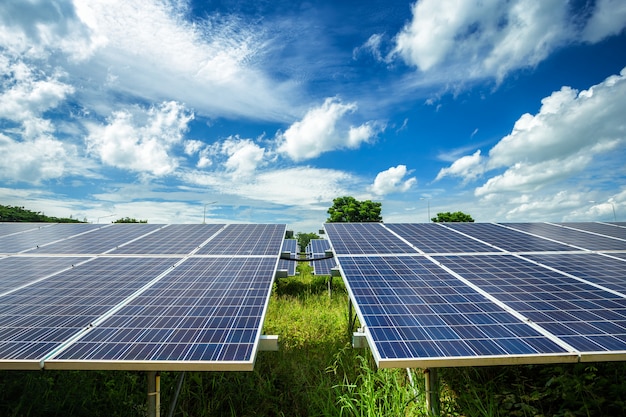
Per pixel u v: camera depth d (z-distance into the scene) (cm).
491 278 271
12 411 230
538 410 230
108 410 243
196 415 249
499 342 177
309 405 237
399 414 212
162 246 399
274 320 417
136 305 222
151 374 169
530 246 376
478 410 221
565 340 179
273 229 503
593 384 240
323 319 415
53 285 262
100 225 532
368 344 197
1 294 244
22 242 420
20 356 161
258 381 275
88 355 162
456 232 452
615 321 200
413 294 239
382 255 338
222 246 400
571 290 245
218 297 236
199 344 174
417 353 167
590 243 393
